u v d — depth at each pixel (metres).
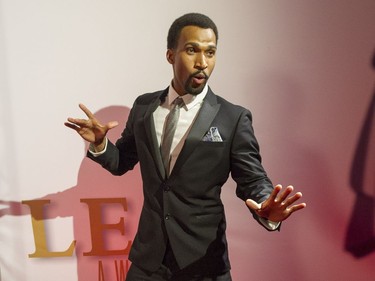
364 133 1.63
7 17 1.54
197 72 1.09
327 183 1.66
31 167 1.63
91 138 1.19
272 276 1.71
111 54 1.57
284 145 1.63
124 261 1.70
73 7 1.55
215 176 1.16
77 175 1.64
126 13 1.55
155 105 1.22
